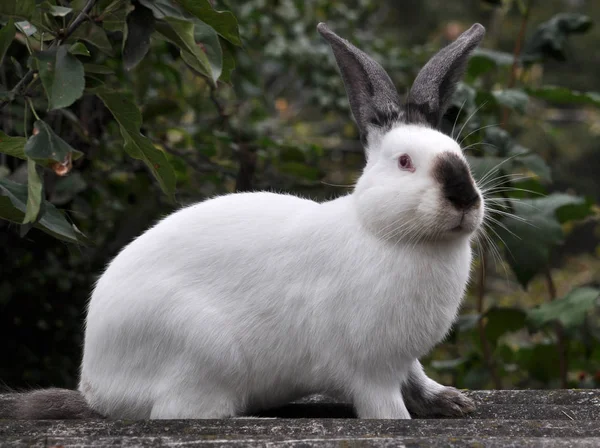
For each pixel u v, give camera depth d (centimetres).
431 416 322
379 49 681
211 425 270
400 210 285
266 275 296
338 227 297
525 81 598
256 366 298
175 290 291
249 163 502
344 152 747
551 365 524
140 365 292
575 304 430
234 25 272
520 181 486
